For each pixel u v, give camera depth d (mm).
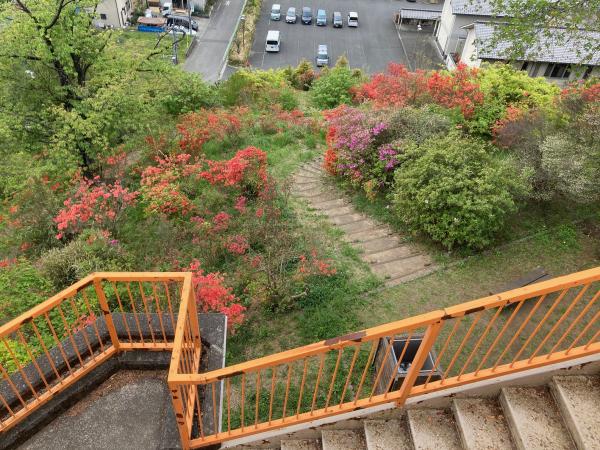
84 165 13133
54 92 13438
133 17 34469
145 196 9852
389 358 5254
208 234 8672
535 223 8328
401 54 31297
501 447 3076
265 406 5457
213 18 34969
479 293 6977
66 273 7645
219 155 12312
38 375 3844
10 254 9430
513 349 5828
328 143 11047
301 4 37406
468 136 11016
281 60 30062
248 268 7750
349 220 9047
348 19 35312
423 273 7457
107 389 3961
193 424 3557
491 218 7398
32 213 9930
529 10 9703
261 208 9188
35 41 12180
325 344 2832
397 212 8594
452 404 3365
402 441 3316
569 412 3023
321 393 5578
